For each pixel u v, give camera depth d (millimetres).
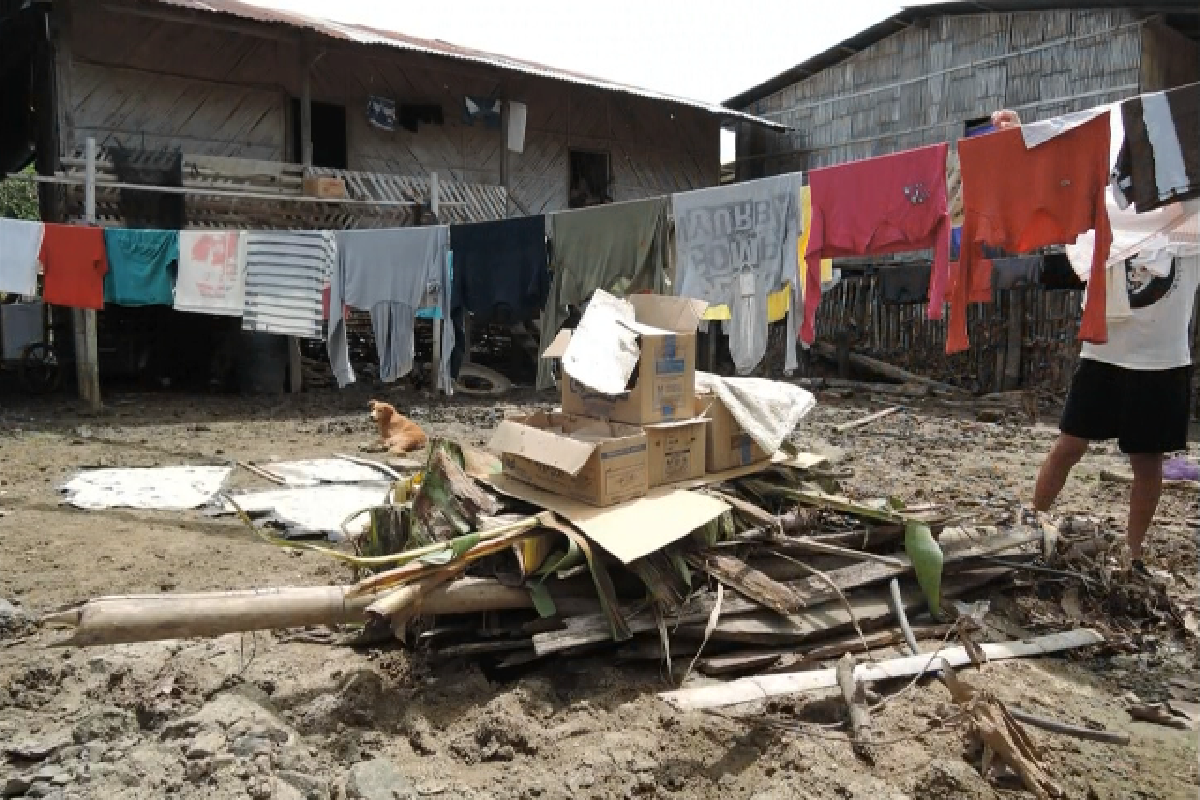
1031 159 4547
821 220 5832
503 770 3113
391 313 10055
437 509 4215
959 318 5199
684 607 3938
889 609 4340
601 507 4023
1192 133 4051
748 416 4688
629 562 3594
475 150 16359
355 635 4086
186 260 10055
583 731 3316
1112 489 7914
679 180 19375
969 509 6738
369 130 15219
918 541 4465
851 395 15852
